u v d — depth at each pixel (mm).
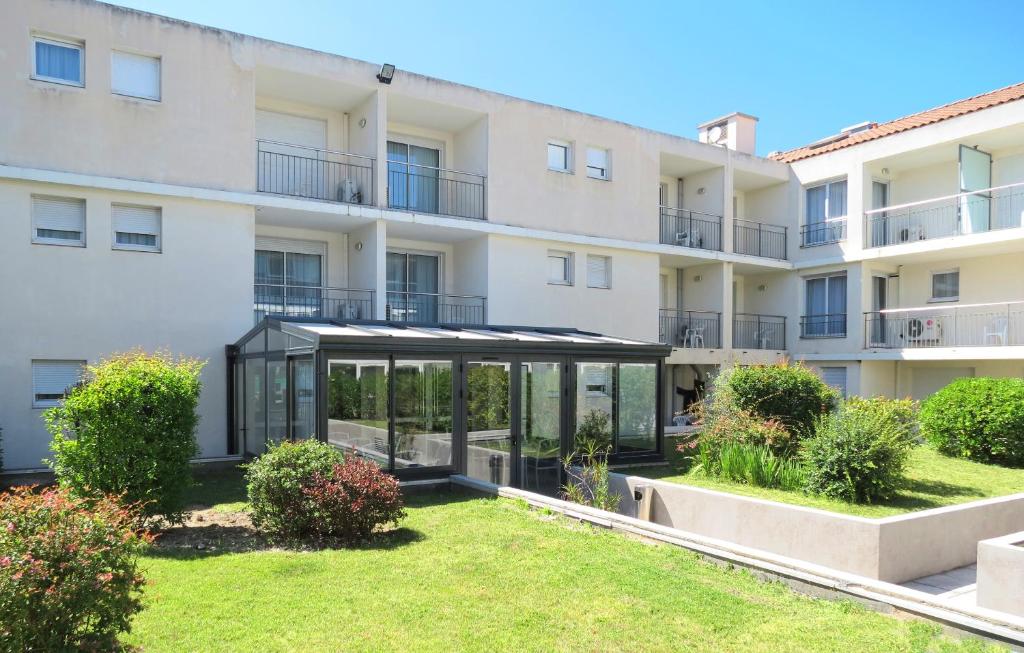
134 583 4523
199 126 14016
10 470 11922
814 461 10586
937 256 20500
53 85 12695
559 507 9133
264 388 12633
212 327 14078
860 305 21453
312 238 16906
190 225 13922
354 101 16703
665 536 7660
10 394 12266
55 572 3963
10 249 12328
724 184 22359
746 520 8859
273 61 14859
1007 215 19625
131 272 13352
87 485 7508
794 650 4984
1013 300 19344
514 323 17938
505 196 17844
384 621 5352
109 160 13117
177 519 8164
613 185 19844
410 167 18344
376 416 10820
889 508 9703
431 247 18656
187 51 13961
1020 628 5027
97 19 13086
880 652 4949
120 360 8297
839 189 22562
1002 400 13352
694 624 5426
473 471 11781
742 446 11930
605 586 6230
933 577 7773
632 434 14180
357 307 16609
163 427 7891
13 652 3688
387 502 7953
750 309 24984
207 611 5465
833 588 6035
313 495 7637
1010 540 6625
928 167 21672
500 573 6562
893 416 12695
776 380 13281
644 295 20406
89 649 4102
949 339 20500
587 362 13500
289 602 5703
